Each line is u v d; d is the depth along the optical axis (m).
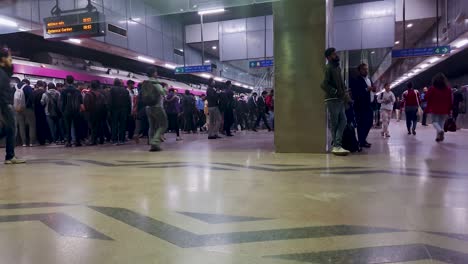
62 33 10.81
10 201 2.74
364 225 2.01
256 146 6.93
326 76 4.87
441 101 6.77
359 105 5.80
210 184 3.23
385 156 4.82
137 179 3.56
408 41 23.41
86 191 3.05
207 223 2.11
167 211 2.38
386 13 17.64
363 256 1.59
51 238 1.91
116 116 8.19
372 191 2.81
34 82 11.96
